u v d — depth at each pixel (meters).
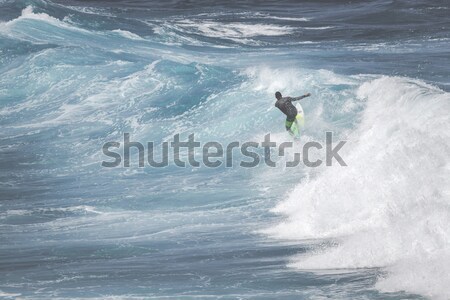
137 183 72.62
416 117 71.25
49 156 81.88
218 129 84.19
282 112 84.38
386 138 68.12
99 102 95.75
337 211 57.56
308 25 147.75
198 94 92.69
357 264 48.44
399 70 106.62
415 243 48.41
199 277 48.19
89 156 81.25
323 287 45.16
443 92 78.88
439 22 146.25
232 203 65.44
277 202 64.62
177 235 58.12
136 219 62.78
